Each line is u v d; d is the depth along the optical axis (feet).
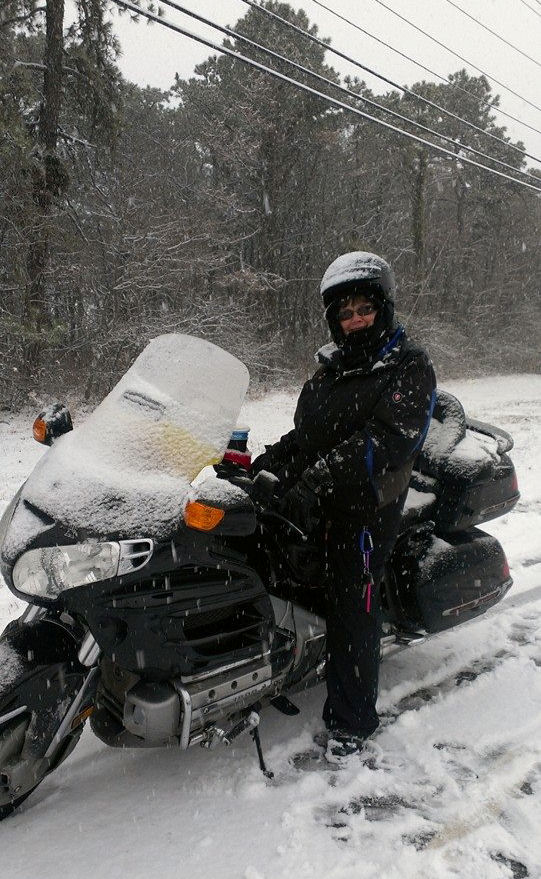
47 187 56.13
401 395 9.07
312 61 89.81
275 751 9.51
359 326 9.33
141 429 8.07
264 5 87.30
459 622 11.01
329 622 9.50
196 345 8.89
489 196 118.52
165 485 7.67
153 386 8.45
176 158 92.84
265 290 82.07
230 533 7.38
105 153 60.44
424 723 10.14
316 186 104.68
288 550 9.37
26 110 54.54
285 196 96.43
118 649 7.59
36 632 8.02
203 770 9.10
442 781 8.77
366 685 9.45
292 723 10.21
